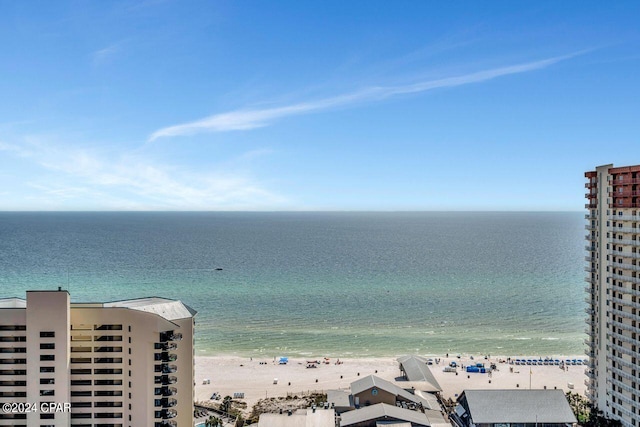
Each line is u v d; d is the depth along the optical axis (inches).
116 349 3572.8
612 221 4069.9
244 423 4534.9
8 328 3440.0
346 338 7652.6
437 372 6102.4
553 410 4234.7
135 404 3560.5
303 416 4325.8
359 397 4717.0
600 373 4234.7
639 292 3786.9
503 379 5880.9
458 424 4512.8
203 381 5762.8
